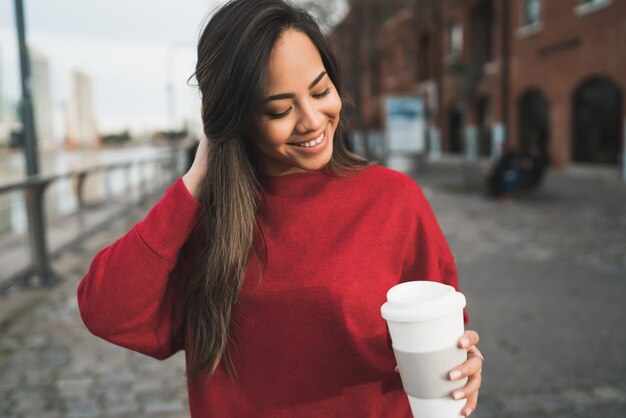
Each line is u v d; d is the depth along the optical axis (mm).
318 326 1111
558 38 18562
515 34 21328
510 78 21844
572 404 3180
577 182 15430
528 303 5016
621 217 9461
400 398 1180
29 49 5914
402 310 911
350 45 21781
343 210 1163
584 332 4262
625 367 3635
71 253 7609
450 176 19203
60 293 5680
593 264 6383
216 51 1030
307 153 1093
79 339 4410
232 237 1104
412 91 31594
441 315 898
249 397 1142
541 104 20266
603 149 16859
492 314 4742
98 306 1086
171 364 3932
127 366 3896
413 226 1196
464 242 7961
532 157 12391
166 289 1189
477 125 24969
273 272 1130
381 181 1203
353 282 1117
